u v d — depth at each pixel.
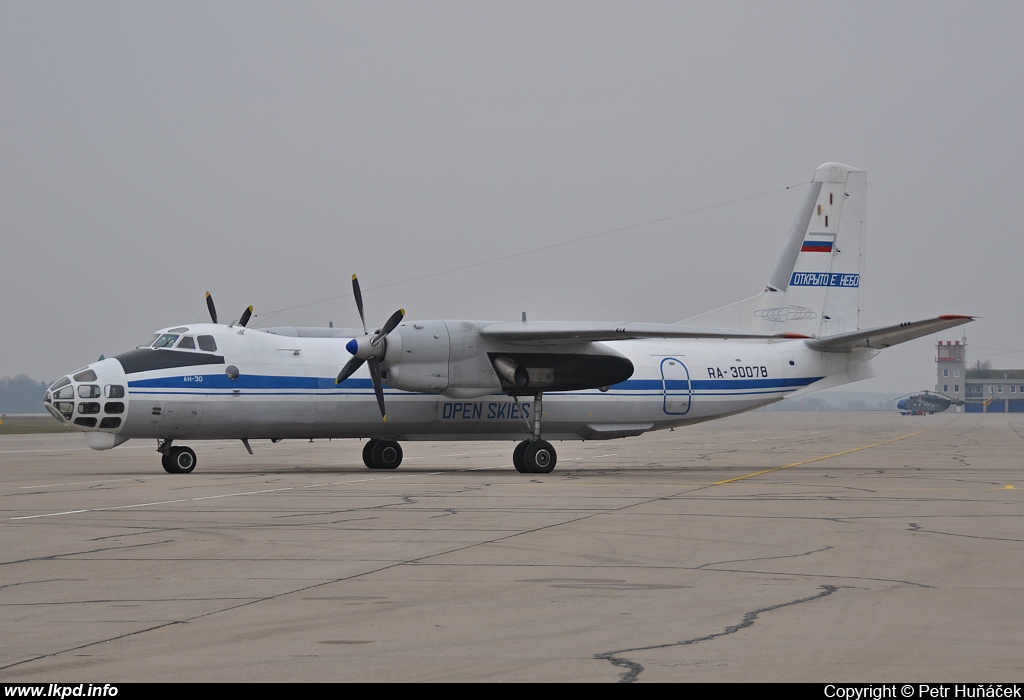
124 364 39.06
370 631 12.59
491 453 62.44
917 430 112.81
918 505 27.33
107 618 13.28
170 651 11.59
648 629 12.70
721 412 48.22
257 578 16.17
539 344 42.16
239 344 40.62
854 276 51.16
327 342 43.03
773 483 35.38
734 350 48.91
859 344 48.38
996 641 12.02
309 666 11.00
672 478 38.28
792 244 50.41
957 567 17.22
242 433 40.66
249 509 26.16
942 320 43.50
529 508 26.44
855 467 45.75
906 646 11.80
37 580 16.00
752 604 14.18
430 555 18.48
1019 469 43.81
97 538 20.66
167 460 40.75
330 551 18.94
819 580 16.00
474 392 41.09
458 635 12.39
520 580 16.02
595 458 55.34
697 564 17.55
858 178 51.44
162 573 16.62
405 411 42.47
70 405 37.88
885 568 17.12
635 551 18.98
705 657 11.38
